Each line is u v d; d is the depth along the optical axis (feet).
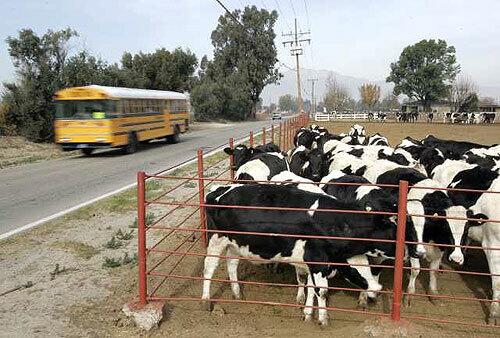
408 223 20.68
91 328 19.13
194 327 19.49
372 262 21.67
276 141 95.09
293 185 22.79
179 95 100.12
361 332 18.34
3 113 92.48
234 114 238.27
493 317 20.03
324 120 201.16
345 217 19.40
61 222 33.73
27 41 91.91
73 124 69.05
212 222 20.89
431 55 259.60
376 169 29.78
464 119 172.14
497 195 20.86
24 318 19.81
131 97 75.36
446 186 26.05
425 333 18.22
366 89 310.45
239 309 21.39
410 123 164.25
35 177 52.95
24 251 27.81
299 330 19.25
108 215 35.83
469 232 23.11
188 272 25.30
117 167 59.47
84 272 24.86
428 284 24.26
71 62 97.86
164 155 72.02
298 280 21.83
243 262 26.63
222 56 257.14
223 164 61.05
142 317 19.15
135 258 26.68
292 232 19.40
